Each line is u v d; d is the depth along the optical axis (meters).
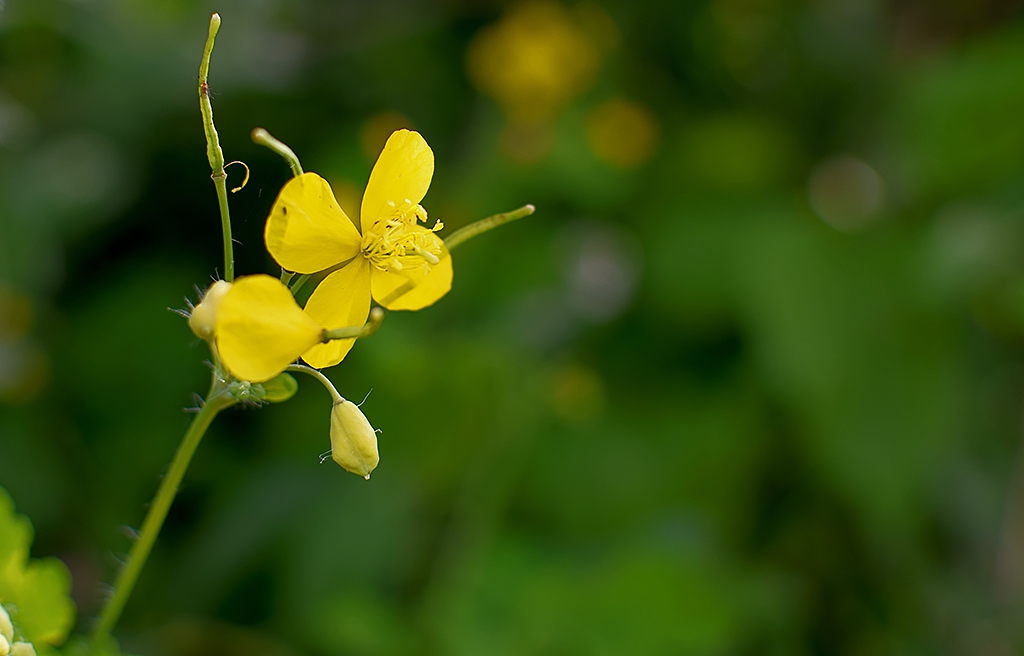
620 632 0.58
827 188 0.85
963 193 0.76
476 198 0.74
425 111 0.80
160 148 0.73
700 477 0.71
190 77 0.73
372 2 0.82
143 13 0.76
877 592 0.71
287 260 0.40
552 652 0.57
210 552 0.67
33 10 0.69
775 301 0.69
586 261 0.85
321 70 0.76
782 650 0.64
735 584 0.65
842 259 0.72
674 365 0.77
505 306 0.77
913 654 0.69
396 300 0.40
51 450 0.69
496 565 0.63
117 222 0.74
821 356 0.68
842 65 0.83
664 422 0.73
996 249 0.70
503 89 0.77
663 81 0.85
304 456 0.70
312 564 0.65
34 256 0.68
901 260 0.72
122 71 0.73
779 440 0.74
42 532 0.67
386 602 0.64
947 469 0.73
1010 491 0.74
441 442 0.66
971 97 0.71
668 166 0.81
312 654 0.62
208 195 0.73
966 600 0.72
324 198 0.39
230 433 0.72
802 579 0.72
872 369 0.69
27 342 0.70
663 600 0.57
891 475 0.66
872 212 0.81
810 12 0.83
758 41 0.83
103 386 0.71
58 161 0.72
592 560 0.68
